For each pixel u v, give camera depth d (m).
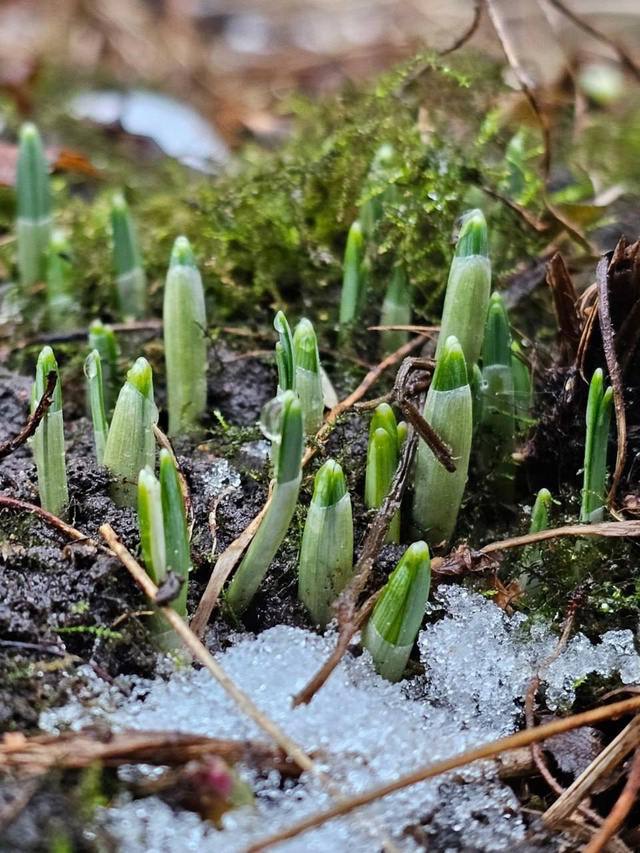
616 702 0.24
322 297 0.30
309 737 0.23
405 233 0.28
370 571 0.24
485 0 0.30
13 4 0.50
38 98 0.40
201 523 0.25
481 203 0.30
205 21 0.52
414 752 0.23
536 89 0.33
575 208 0.31
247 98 0.43
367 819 0.22
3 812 0.21
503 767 0.23
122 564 0.24
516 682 0.24
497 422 0.26
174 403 0.27
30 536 0.24
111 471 0.25
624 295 0.25
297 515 0.25
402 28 0.50
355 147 0.30
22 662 0.23
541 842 0.23
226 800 0.22
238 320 0.30
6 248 0.32
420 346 0.28
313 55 0.48
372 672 0.24
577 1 0.50
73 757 0.22
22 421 0.28
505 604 0.25
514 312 0.29
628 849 0.23
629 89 0.38
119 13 0.50
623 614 0.25
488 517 0.27
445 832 0.23
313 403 0.25
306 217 0.30
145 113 0.40
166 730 0.22
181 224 0.31
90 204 0.35
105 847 0.22
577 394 0.26
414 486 0.25
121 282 0.29
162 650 0.24
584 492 0.25
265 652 0.24
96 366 0.25
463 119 0.32
